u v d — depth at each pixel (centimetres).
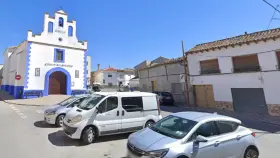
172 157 381
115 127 711
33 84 1984
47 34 2119
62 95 2133
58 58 2209
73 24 2361
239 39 1611
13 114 1191
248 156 498
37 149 593
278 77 1312
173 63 2222
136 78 3947
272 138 790
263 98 1388
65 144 648
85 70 2419
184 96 2050
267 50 1370
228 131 489
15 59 2583
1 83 4116
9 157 523
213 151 432
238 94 1530
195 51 1834
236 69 1552
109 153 576
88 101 755
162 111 1498
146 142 429
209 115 517
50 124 936
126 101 770
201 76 1797
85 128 654
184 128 460
